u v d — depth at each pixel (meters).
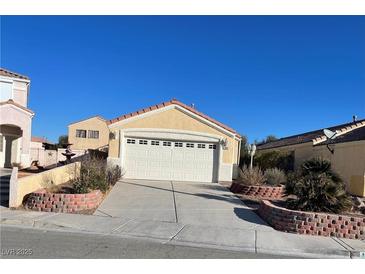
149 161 20.89
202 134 21.05
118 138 20.69
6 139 25.75
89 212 12.23
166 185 18.45
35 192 12.73
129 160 20.80
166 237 9.59
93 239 9.04
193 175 21.05
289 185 13.20
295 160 27.86
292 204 12.02
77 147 52.69
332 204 11.54
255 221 11.76
